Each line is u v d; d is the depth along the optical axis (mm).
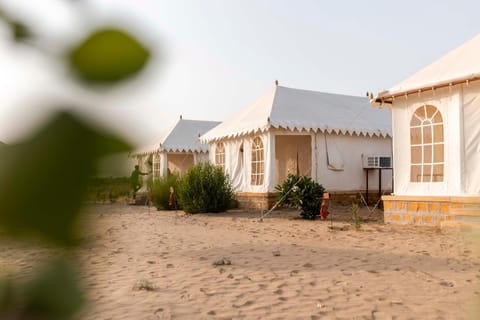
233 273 6598
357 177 18609
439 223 11000
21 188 287
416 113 11695
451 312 4680
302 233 10852
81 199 299
